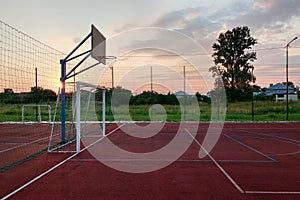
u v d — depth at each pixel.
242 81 30.53
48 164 6.38
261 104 24.30
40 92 16.61
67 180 5.08
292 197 4.20
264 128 14.30
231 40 31.95
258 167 6.11
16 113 20.59
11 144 9.43
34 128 14.47
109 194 4.33
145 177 5.31
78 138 7.72
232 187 4.68
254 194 4.33
